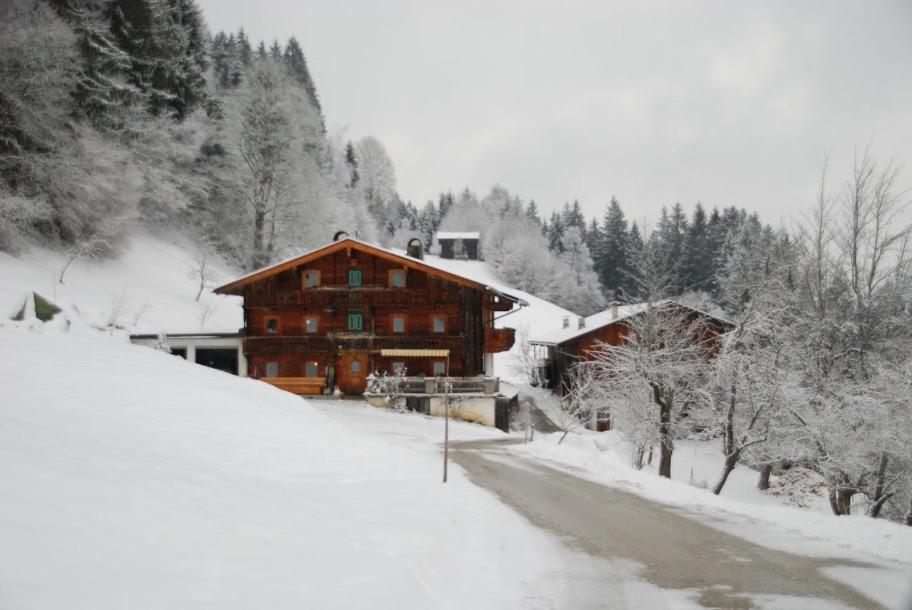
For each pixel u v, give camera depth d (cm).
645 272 2947
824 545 1079
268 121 5628
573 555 1002
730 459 2436
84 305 3684
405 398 3612
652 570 928
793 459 2520
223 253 5931
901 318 2819
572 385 4047
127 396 1422
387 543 850
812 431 2428
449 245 11662
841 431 2422
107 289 4109
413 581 730
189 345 3934
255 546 698
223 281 5356
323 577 660
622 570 926
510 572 893
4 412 976
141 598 496
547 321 8019
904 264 2736
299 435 1561
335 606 591
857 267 2816
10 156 3797
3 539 512
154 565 566
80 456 819
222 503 823
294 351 3922
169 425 1270
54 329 3066
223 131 5869
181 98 5653
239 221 6016
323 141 8275
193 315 4509
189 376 1930
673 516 1312
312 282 4016
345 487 1216
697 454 3528
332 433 1766
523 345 5150
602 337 4469
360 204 9606
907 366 2530
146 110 5175
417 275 3991
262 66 5816
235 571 614
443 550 920
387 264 4012
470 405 3638
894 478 2464
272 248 5784
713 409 2539
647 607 773
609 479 1805
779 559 990
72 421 1061
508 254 10588
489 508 1285
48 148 4078
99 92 4609
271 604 556
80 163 4094
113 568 533
